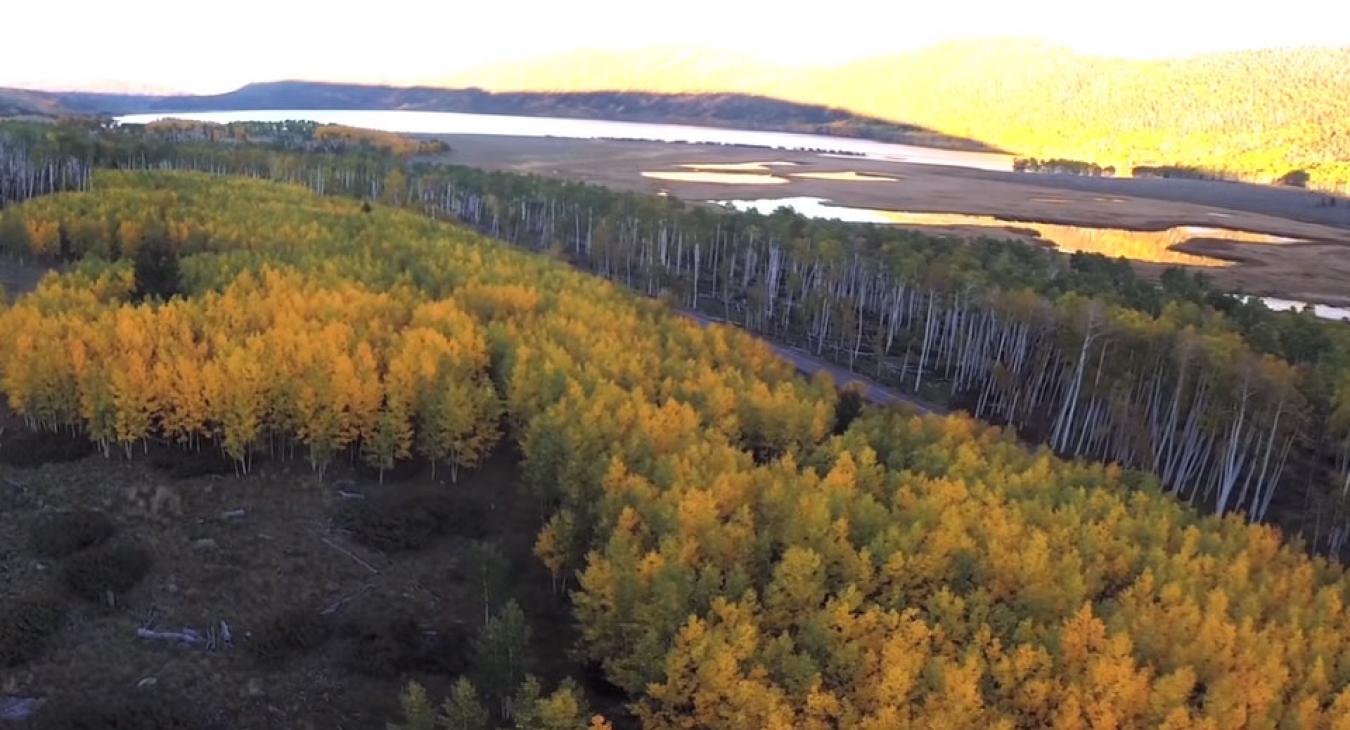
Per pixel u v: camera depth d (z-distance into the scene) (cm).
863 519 5844
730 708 4500
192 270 9675
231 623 5406
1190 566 5747
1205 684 4838
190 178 15900
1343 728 4459
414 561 6172
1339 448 8588
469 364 7769
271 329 7612
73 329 7269
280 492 6644
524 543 6475
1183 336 8988
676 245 16500
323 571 5925
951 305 11969
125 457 6744
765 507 5944
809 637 4853
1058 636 4875
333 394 6688
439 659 5303
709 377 7825
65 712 4562
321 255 10638
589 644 5388
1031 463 7431
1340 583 5959
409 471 7212
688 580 5081
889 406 8988
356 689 5059
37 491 6250
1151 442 9181
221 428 6888
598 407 6700
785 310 13675
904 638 4819
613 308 10019
